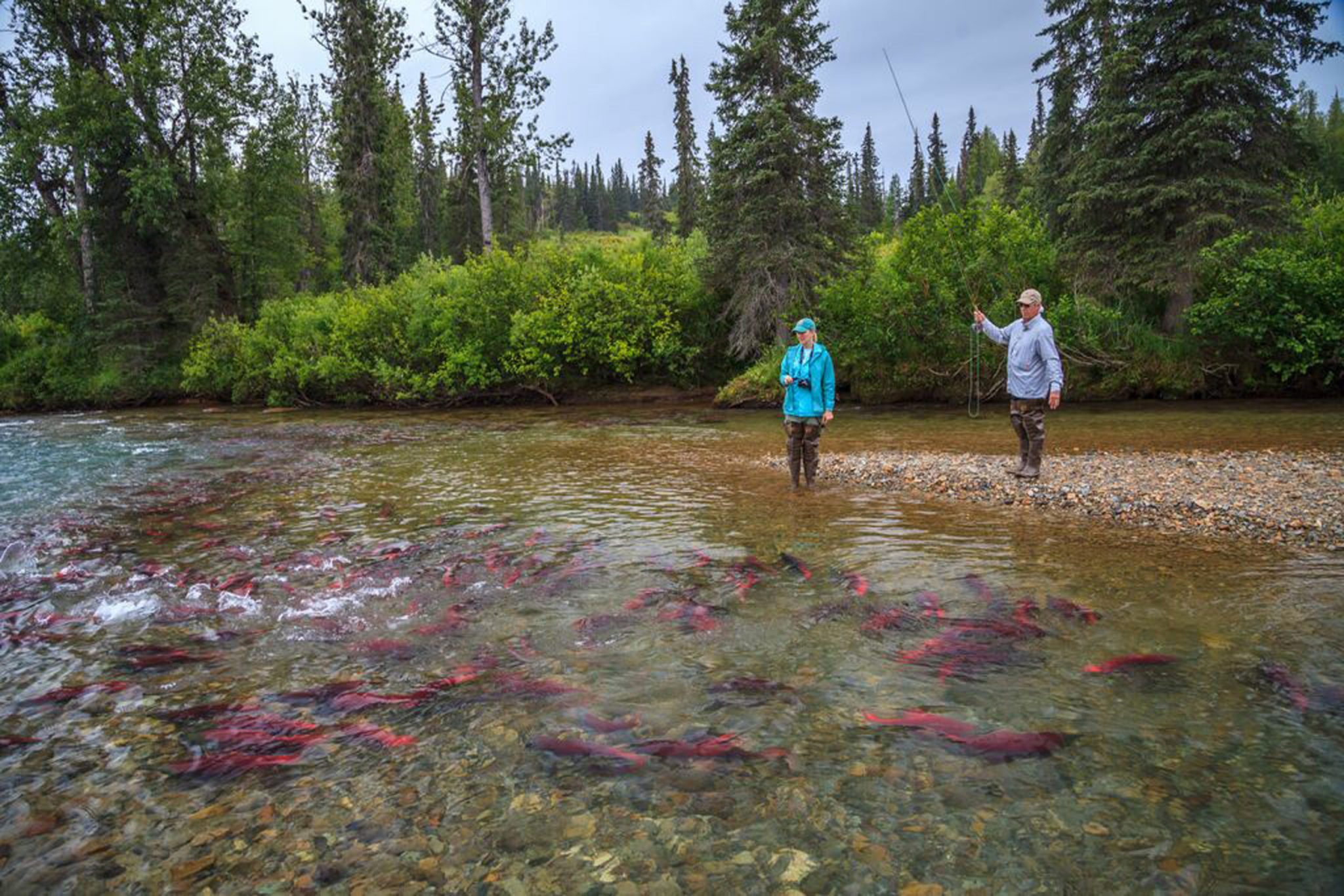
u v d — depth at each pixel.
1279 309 17.25
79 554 7.44
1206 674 4.05
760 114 21.22
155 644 5.01
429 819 3.03
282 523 8.65
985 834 2.82
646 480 10.68
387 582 6.21
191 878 2.71
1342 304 16.80
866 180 70.06
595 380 27.16
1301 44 16.92
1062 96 23.64
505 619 5.29
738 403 23.12
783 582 5.88
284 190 37.59
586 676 4.32
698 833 2.89
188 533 8.28
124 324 31.17
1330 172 33.72
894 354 21.55
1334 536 6.62
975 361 20.41
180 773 3.45
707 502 8.99
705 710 3.86
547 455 13.78
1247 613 4.90
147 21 31.19
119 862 2.82
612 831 2.92
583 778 3.29
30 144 30.16
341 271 41.47
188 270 32.66
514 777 3.32
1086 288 20.14
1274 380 18.62
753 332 23.73
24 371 31.62
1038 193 26.55
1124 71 18.16
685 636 4.87
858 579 5.81
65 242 33.59
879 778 3.21
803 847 2.78
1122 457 11.05
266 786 3.32
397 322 27.14
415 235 60.41
